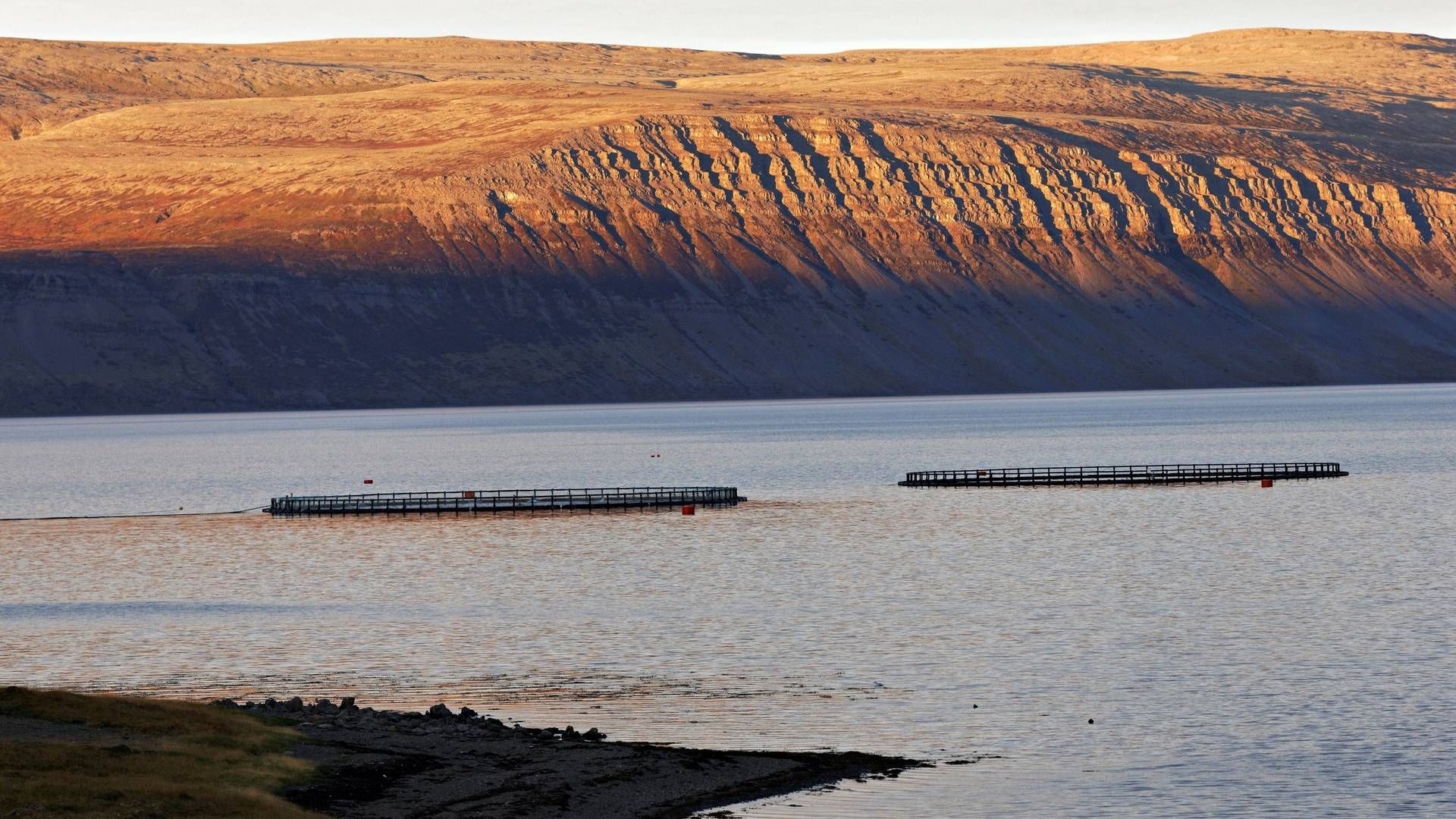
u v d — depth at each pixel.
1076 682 139.12
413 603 191.38
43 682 142.25
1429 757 113.25
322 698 122.50
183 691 137.12
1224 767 110.75
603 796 94.00
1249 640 159.38
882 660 150.50
